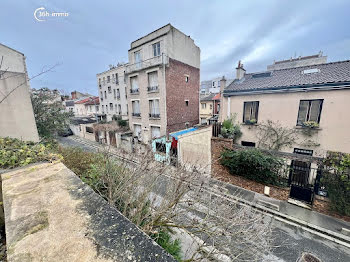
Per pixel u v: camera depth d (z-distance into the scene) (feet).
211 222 9.52
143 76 44.32
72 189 5.49
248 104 30.81
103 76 84.28
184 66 45.03
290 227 15.84
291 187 19.57
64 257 2.91
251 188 22.08
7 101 18.28
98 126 56.49
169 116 42.04
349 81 21.45
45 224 3.78
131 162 12.57
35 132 20.95
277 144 27.91
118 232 3.47
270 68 50.75
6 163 8.00
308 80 26.05
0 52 18.16
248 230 8.92
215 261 8.52
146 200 10.61
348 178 15.88
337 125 23.16
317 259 12.49
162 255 2.90
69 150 19.19
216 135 28.96
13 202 4.77
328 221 16.22
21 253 3.00
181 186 10.44
